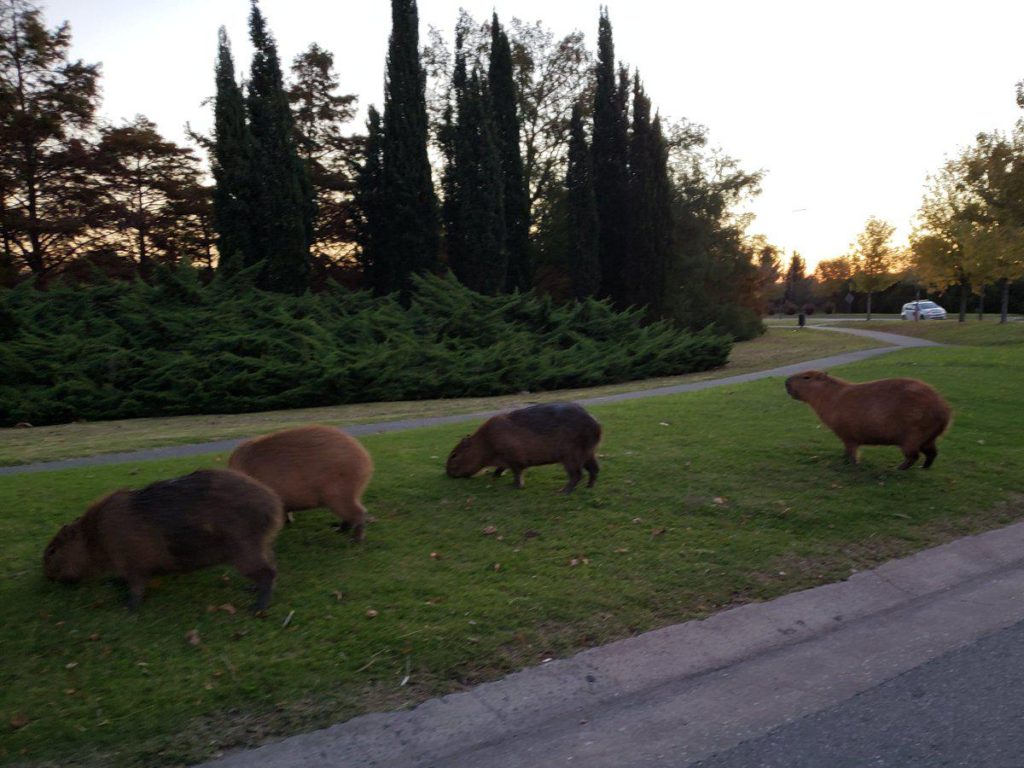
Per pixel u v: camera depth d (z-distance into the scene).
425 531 6.80
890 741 3.90
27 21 28.22
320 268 37.19
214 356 18.78
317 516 7.10
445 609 5.30
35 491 7.83
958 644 5.02
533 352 25.09
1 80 27.30
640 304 37.97
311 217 30.77
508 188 36.38
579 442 7.79
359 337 22.91
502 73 36.22
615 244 38.66
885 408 8.38
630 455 9.37
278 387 18.36
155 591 5.48
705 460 9.12
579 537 6.70
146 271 32.56
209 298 23.42
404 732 4.05
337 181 36.50
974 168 35.84
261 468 5.97
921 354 24.08
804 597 5.76
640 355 24.56
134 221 31.64
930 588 6.06
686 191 45.66
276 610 5.24
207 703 4.23
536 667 4.70
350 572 5.90
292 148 29.56
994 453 9.65
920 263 45.75
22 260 30.05
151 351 18.98
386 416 14.80
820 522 7.13
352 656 4.70
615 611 5.39
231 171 28.98
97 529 5.19
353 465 6.30
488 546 6.48
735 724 4.10
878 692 4.41
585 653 4.87
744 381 18.86
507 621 5.17
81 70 29.39
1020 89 29.50
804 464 8.96
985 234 40.22
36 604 5.28
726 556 6.33
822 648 5.04
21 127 28.08
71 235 30.14
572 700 4.39
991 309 70.56
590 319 28.50
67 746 3.89
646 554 6.35
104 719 4.09
